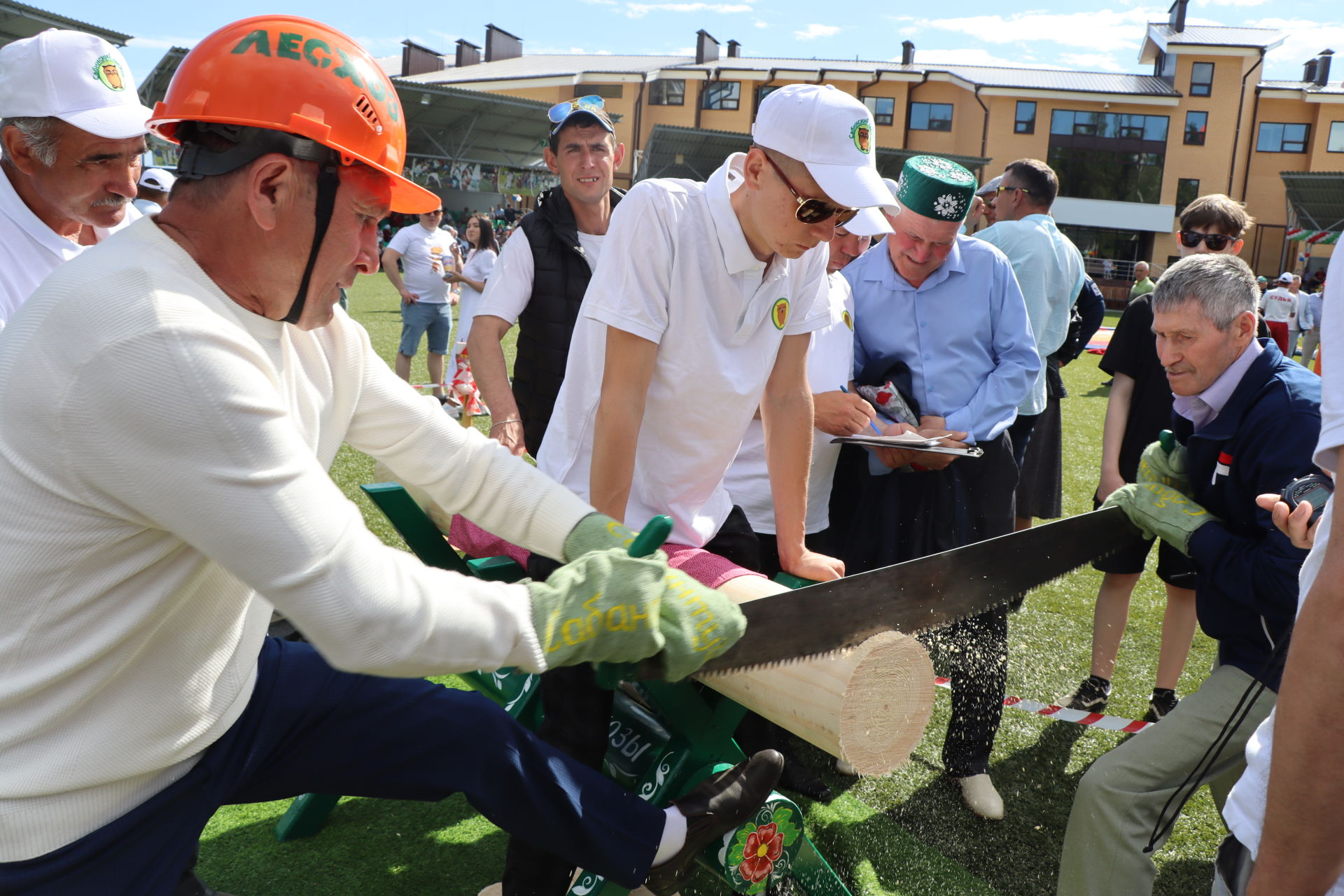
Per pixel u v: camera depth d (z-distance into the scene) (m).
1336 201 35.59
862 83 39.62
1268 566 2.17
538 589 1.44
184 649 1.41
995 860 2.81
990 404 3.19
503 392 3.47
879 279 3.27
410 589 1.31
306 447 1.30
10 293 2.54
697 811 1.92
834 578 2.36
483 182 39.31
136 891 1.46
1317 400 2.22
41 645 1.28
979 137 39.56
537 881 2.03
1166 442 2.56
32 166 2.51
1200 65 38.66
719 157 34.19
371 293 20.94
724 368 2.14
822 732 1.78
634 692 2.56
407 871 2.62
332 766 1.71
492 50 50.88
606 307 2.06
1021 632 4.44
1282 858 1.17
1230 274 2.29
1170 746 2.23
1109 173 39.62
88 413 1.17
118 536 1.27
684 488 2.25
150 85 32.03
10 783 1.31
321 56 1.31
